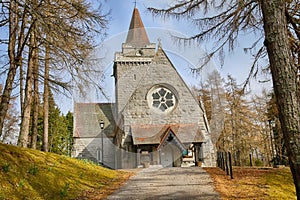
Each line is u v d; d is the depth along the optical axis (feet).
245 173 32.32
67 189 23.39
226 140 77.56
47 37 22.95
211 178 28.63
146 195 21.49
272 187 23.99
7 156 23.34
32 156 27.09
